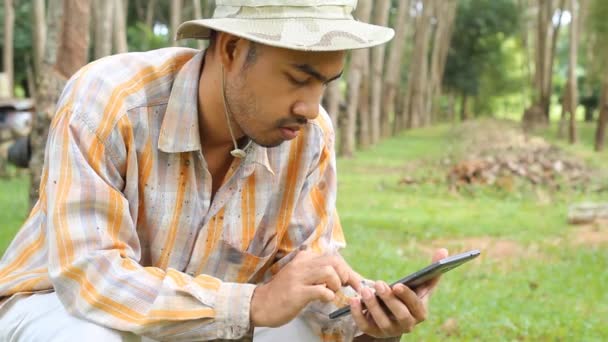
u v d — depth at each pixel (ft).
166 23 119.03
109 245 8.02
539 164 56.13
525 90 184.24
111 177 8.26
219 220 8.80
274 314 7.88
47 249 8.38
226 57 8.04
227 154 8.73
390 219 37.60
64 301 8.07
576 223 37.35
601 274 25.82
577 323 19.36
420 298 8.19
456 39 172.35
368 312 8.47
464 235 34.35
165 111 8.38
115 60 8.49
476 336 18.52
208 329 7.95
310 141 9.05
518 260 28.71
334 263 8.38
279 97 7.77
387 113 109.40
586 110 175.01
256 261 9.07
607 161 74.18
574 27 98.02
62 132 8.12
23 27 98.27
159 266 8.79
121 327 7.89
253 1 7.71
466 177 50.96
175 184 8.53
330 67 7.70
